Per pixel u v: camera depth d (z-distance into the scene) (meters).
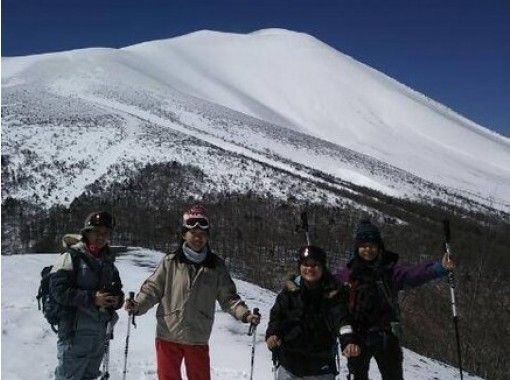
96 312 5.68
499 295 25.25
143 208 39.31
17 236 32.44
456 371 10.59
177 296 5.84
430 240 38.38
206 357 5.93
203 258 5.93
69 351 5.63
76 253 5.60
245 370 7.89
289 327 5.12
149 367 7.89
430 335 19.25
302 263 5.09
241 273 26.22
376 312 5.78
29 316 9.44
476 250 34.84
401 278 5.95
